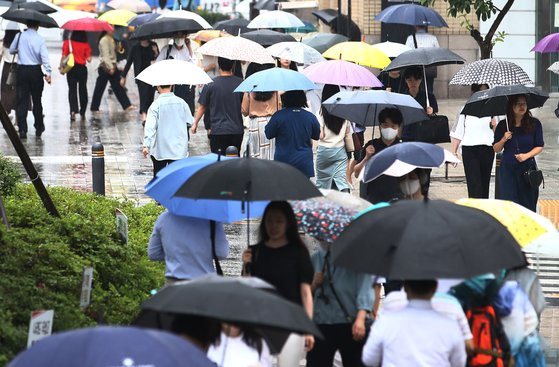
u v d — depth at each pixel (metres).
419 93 45.12
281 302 16.42
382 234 18.03
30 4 71.25
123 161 53.72
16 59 60.56
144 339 13.73
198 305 16.20
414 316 18.09
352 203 23.05
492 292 19.73
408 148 26.22
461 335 18.25
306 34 73.19
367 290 22.09
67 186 47.06
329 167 40.38
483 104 37.62
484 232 18.02
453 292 19.77
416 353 17.98
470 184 41.56
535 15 76.00
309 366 22.88
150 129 42.81
